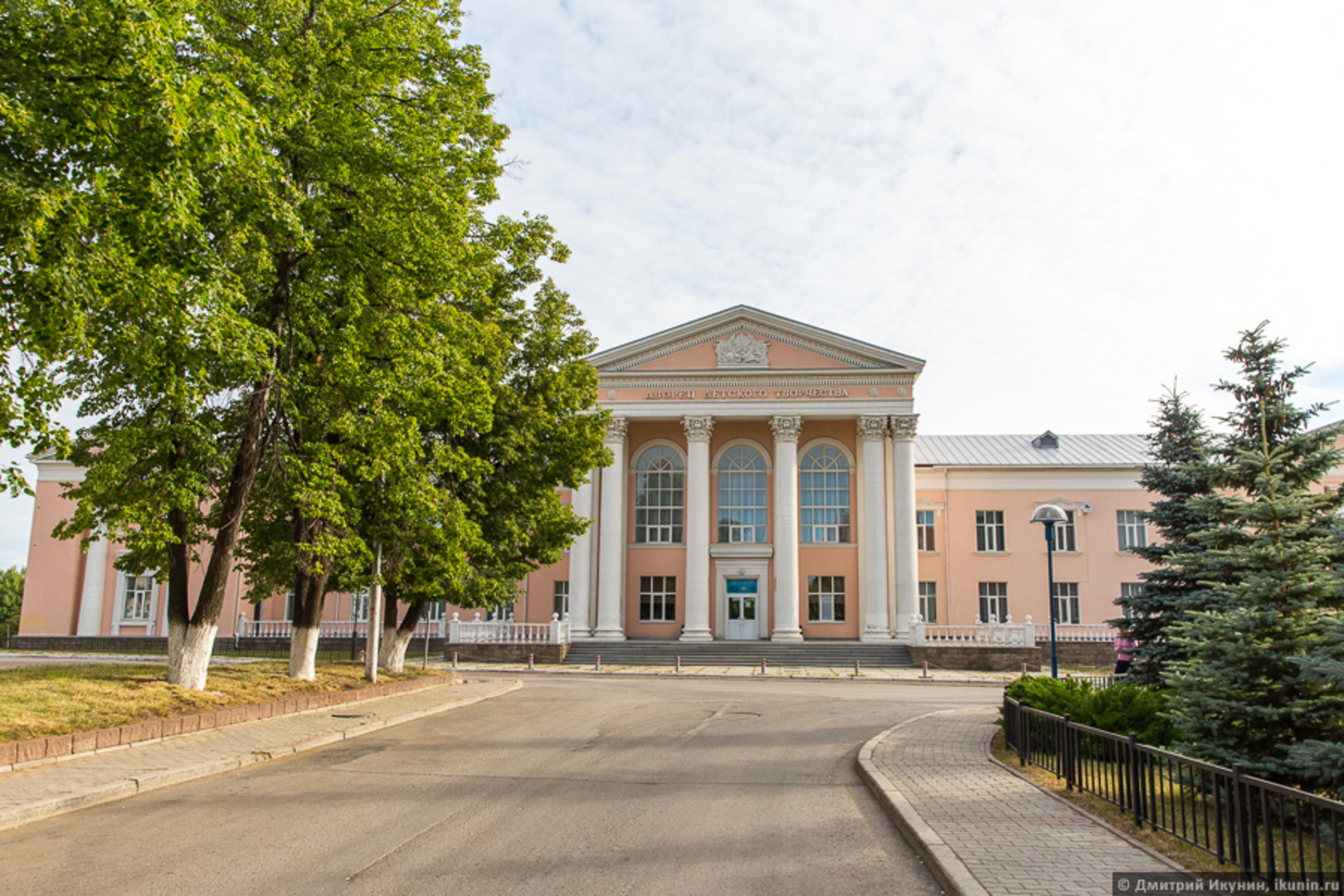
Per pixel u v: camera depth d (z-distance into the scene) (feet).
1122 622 51.78
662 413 137.49
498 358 69.62
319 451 49.65
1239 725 28.37
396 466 52.70
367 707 55.62
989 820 26.30
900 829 26.66
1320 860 17.40
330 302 50.72
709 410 136.87
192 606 145.38
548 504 74.84
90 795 28.94
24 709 37.19
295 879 21.29
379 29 48.42
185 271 33.86
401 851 23.82
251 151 34.22
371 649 65.72
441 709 58.70
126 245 32.42
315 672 66.18
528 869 22.24
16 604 235.20
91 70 29.78
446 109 51.80
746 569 140.15
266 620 143.43
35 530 149.18
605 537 134.72
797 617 131.23
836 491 142.41
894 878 21.81
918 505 149.18
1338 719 27.32
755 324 138.72
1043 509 61.41
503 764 37.55
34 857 23.09
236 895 20.13
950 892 20.31
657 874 21.98
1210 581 36.60
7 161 28.27
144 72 29.19
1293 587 28.35
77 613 147.64
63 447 33.01
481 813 28.37
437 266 50.24
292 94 43.68
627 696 71.20
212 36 43.16
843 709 62.49
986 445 163.02
